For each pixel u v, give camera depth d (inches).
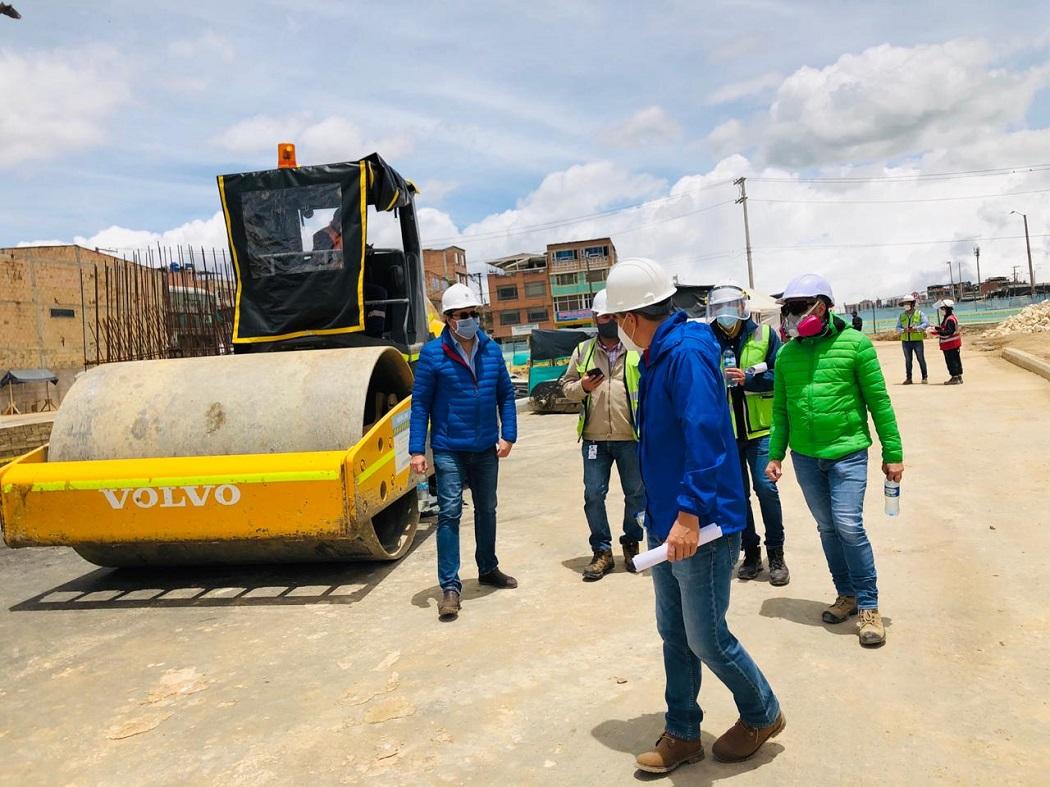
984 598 179.8
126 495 216.5
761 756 121.8
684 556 106.5
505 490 363.9
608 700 144.5
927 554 214.5
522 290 3400.6
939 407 505.4
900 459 166.6
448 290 210.2
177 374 240.8
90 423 232.4
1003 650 152.6
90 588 243.3
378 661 171.2
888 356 1202.0
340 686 159.8
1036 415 437.4
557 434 583.5
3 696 167.0
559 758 125.9
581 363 222.4
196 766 131.9
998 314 2554.1
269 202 278.5
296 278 277.1
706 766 120.5
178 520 214.4
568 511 309.7
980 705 132.2
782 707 136.3
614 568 230.5
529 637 178.4
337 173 275.0
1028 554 207.6
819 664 152.3
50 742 144.7
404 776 123.7
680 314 116.0
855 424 168.4
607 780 118.9
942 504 264.2
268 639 189.6
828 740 124.6
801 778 115.0
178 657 182.2
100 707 158.2
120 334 531.5
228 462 212.8
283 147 286.4
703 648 112.5
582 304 3358.8
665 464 113.1
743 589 200.5
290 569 248.5
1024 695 134.5
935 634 162.4
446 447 206.5
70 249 1647.4
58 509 220.4
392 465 233.8
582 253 3356.3
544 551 253.3
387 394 274.4
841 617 173.0
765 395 204.1
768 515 203.5
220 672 171.6
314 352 243.8
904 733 125.1
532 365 821.2
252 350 284.4
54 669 180.4
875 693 139.0
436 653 173.2
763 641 165.3
